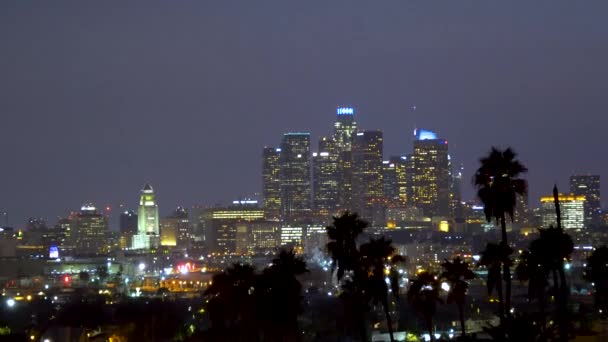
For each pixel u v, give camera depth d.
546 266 121.38
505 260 111.50
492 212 107.75
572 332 107.06
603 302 157.50
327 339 174.88
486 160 106.94
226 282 127.44
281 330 117.50
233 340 129.25
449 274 137.00
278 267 119.31
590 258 161.38
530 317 90.62
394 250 123.00
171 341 190.25
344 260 117.94
